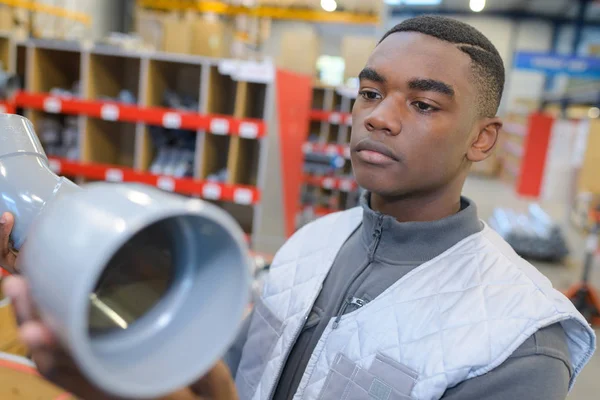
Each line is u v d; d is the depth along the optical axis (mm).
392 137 667
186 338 345
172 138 3492
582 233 6434
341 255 849
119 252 382
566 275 4793
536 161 9055
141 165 3262
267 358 811
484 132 733
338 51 9102
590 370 2893
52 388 1018
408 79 658
